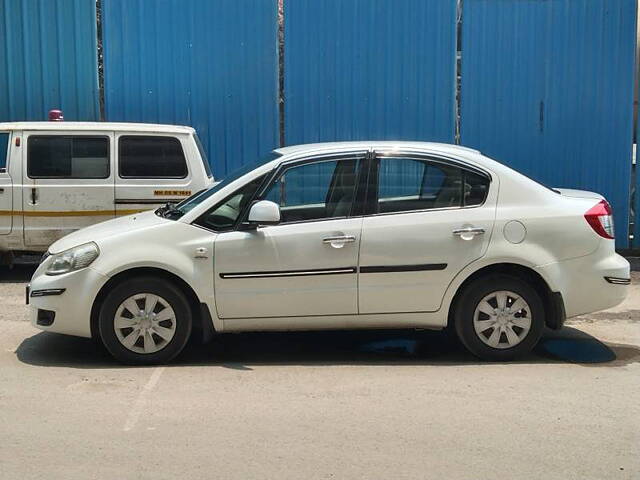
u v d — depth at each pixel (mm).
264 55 10930
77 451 4109
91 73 10836
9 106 10789
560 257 5672
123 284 5512
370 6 10875
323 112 11023
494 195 5723
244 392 5070
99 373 5457
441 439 4301
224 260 5504
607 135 11102
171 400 4902
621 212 11203
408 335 6684
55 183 8711
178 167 8938
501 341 5770
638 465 3984
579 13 10922
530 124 11078
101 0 10695
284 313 5598
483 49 10961
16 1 10656
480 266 5625
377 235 5570
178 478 3797
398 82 10992
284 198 5676
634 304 8141
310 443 4230
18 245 8773
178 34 10844
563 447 4207
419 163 5727
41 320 5602
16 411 4695
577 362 5891
